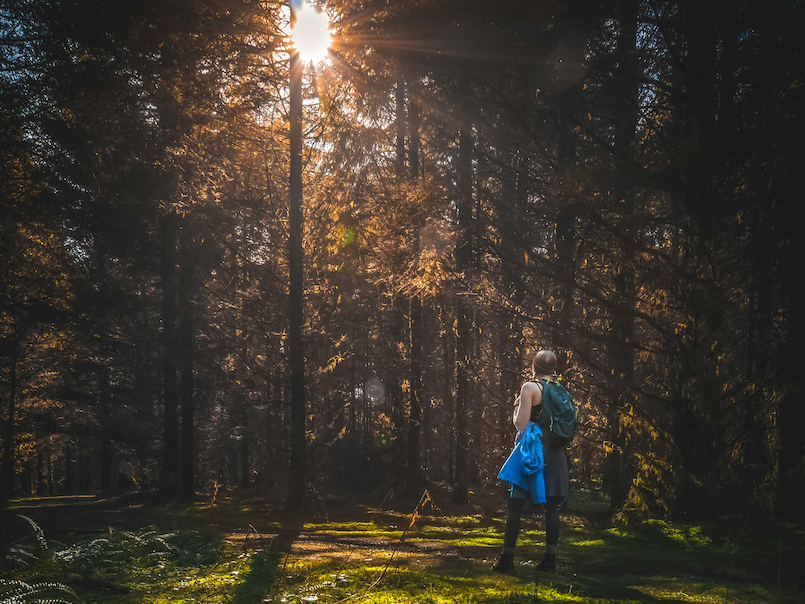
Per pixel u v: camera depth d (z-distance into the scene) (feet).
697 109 22.67
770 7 20.57
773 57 21.02
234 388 67.46
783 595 12.06
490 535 26.21
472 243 37.68
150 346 69.00
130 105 26.78
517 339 39.78
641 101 27.81
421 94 30.99
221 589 12.29
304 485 48.75
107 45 23.56
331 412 76.64
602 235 26.68
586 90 30.99
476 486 73.20
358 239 49.78
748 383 24.34
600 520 33.96
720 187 22.54
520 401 14.90
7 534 29.78
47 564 13.99
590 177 23.41
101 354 64.03
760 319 28.66
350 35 29.68
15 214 30.25
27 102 25.00
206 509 49.78
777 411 28.55
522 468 14.57
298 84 48.42
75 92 24.81
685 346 24.07
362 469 81.35
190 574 14.14
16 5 22.61
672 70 25.07
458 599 11.19
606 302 26.68
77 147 27.73
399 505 57.88
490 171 32.99
